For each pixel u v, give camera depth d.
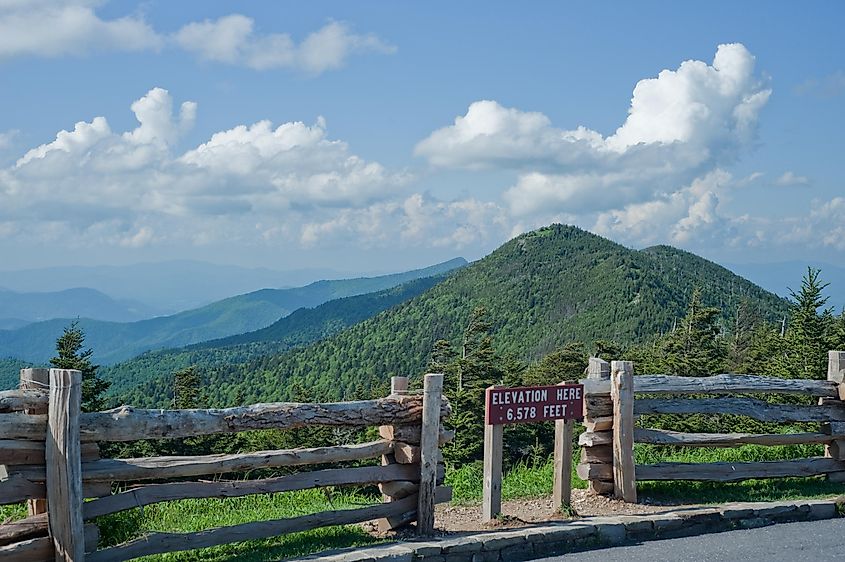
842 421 11.27
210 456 7.20
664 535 8.66
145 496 6.79
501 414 8.80
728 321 97.75
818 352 27.17
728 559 7.66
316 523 7.67
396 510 8.14
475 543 7.59
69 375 6.22
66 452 6.19
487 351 43.41
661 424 25.61
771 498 10.36
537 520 8.88
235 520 8.50
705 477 10.49
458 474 11.65
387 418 8.06
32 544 6.18
